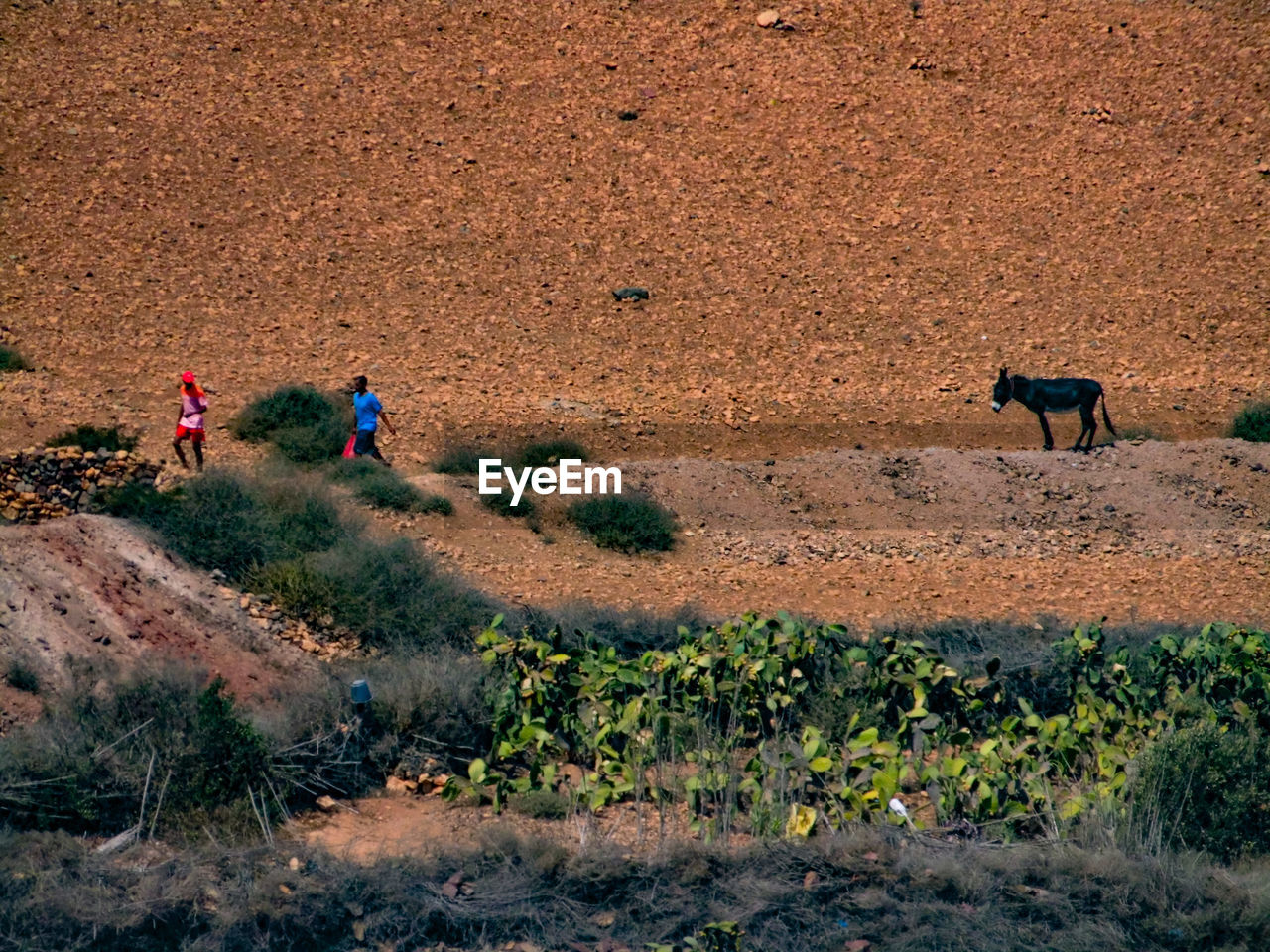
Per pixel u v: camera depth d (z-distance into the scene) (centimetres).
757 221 2773
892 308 2509
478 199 2758
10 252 2350
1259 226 2844
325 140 2903
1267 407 2072
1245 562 1524
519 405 1978
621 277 2542
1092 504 1692
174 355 2052
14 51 3062
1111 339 2447
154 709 770
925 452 1800
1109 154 3106
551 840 717
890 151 3062
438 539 1426
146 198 2597
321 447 1669
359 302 2361
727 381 2192
